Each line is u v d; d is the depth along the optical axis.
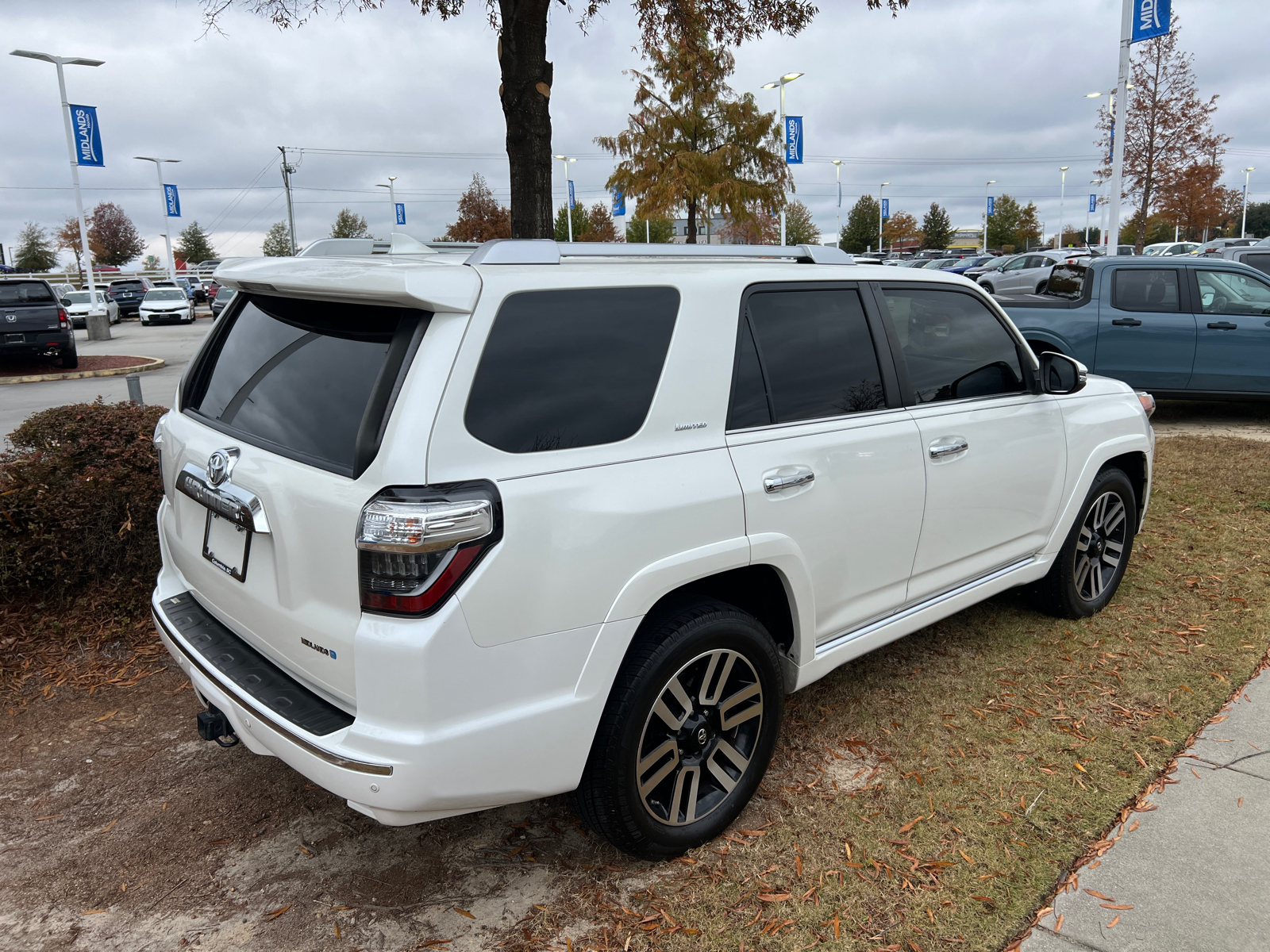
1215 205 29.95
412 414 1.99
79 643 4.08
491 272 2.16
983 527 3.54
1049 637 4.12
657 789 2.63
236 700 2.28
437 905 2.47
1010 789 2.94
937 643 4.09
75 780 3.12
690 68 16.20
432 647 1.96
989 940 2.30
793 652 2.87
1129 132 24.86
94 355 20.78
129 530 4.23
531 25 5.82
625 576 2.26
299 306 2.55
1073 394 4.06
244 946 2.33
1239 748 3.19
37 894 2.54
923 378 3.29
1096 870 2.56
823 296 2.98
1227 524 5.70
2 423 11.36
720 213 18.08
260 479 2.28
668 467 2.40
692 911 2.42
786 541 2.66
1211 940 2.29
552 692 2.18
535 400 2.17
